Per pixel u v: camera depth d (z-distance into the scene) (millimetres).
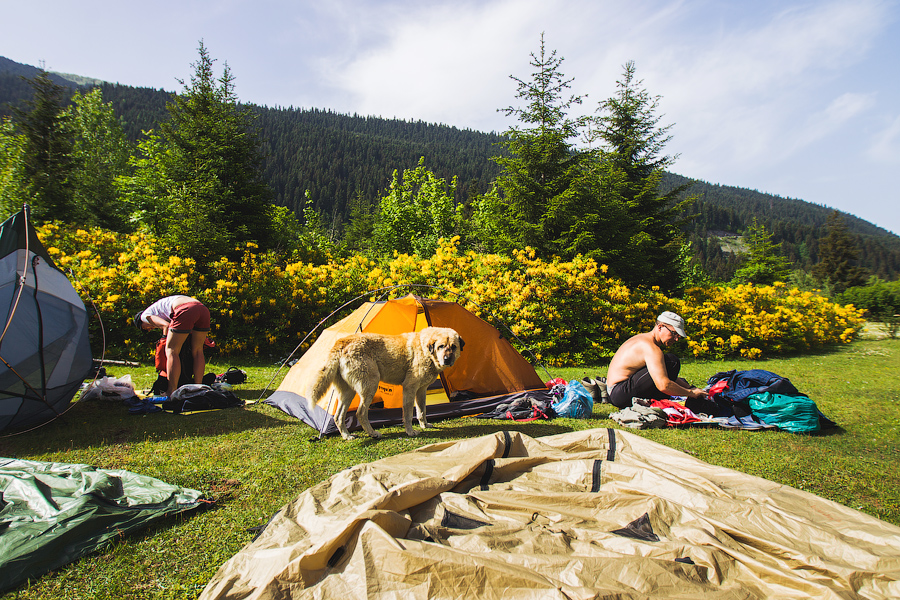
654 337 6398
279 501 3434
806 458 4637
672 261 20391
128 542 2791
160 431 5133
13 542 2566
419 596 2059
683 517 2873
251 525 3061
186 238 12250
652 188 19516
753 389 5910
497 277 11633
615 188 17766
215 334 10797
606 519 2939
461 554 2217
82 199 19828
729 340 13164
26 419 5109
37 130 18891
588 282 11789
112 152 30406
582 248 14625
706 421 5648
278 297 11281
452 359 5207
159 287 9945
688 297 14766
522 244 14727
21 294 5203
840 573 2287
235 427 5340
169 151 16875
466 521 2811
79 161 20422
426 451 3789
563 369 10523
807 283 38781
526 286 11383
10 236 5191
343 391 5129
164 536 2887
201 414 5871
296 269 11953
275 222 18062
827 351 15086
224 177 16156
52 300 5547
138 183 19516
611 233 15188
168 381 6477
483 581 2113
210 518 3139
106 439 4824
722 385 6188
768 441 5148
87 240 11562
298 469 4062
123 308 9492
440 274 12047
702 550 2473
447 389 7176
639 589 2160
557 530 2750
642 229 18406
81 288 9258
